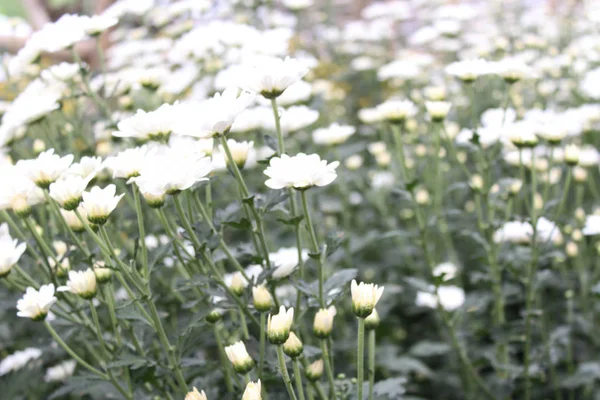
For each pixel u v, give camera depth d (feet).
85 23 8.95
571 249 9.66
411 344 11.32
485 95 14.24
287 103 9.36
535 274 8.52
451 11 14.90
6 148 9.06
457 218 12.25
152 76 9.25
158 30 16.55
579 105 13.43
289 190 5.97
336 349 9.59
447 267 10.21
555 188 11.05
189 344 5.96
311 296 6.01
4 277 5.94
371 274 11.66
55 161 5.87
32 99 8.43
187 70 12.10
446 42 17.22
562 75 15.06
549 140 7.91
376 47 18.75
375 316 5.58
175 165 5.36
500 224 8.27
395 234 8.76
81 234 6.02
